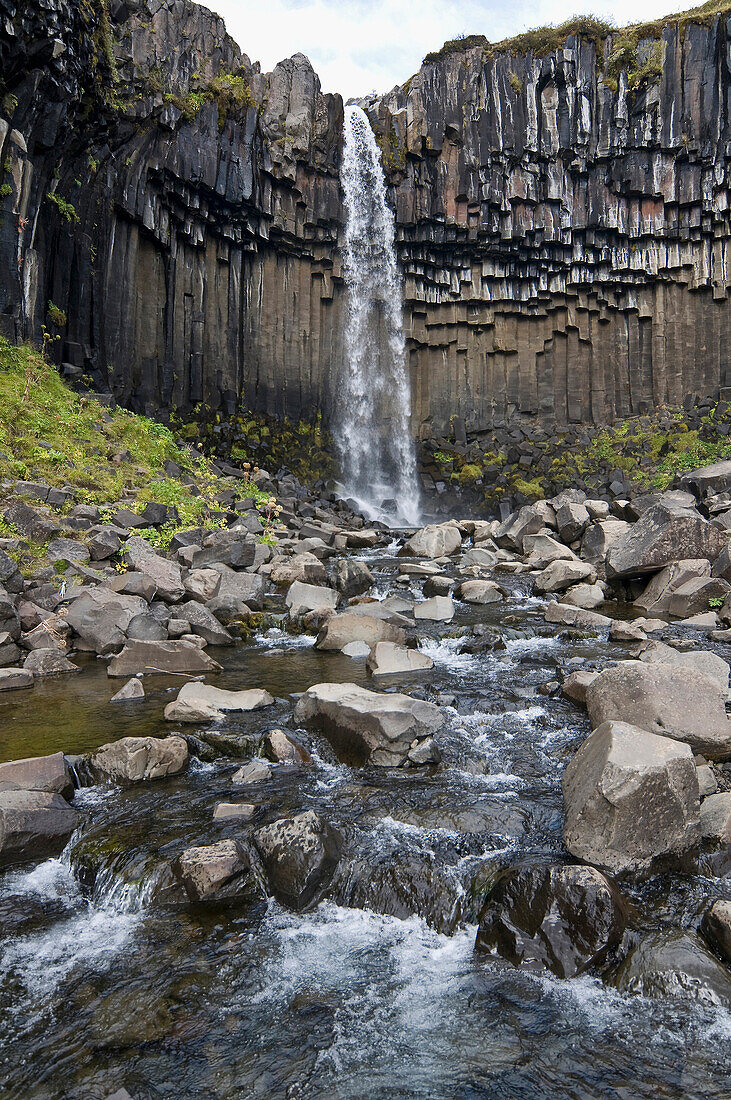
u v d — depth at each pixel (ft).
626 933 12.17
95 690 25.64
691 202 92.73
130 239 70.79
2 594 29.60
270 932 13.12
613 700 18.99
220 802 17.13
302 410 92.07
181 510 48.80
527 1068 10.10
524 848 14.76
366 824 15.83
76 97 56.24
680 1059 10.12
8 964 12.28
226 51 80.23
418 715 20.29
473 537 59.77
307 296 92.32
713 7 91.86
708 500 50.65
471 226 94.48
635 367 99.50
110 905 14.07
